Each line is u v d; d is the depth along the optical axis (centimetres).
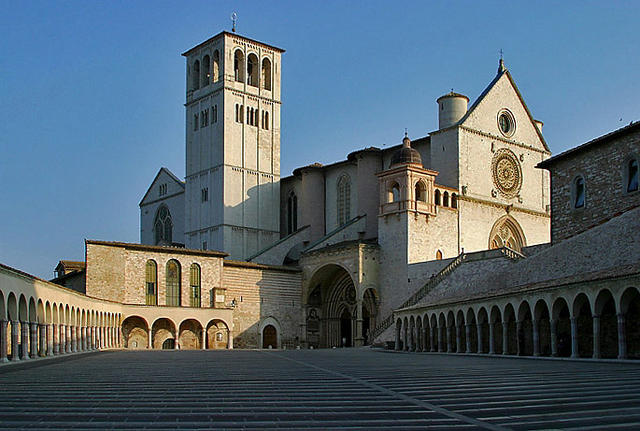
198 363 4106
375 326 9269
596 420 1430
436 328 6588
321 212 11388
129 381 2592
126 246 8525
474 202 9550
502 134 10075
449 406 1705
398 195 9600
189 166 12262
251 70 12388
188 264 9056
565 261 4978
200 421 1472
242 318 9456
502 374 2819
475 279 7412
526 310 4809
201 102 12138
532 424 1391
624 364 3459
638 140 5503
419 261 8919
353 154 10688
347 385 2377
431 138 9831
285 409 1672
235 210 11544
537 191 10444
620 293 3744
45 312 5038
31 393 2100
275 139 12212
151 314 8569
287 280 9938
